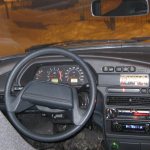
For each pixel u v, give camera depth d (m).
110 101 1.14
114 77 1.12
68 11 3.27
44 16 3.37
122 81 1.12
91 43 1.23
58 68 1.12
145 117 1.13
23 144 0.81
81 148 1.28
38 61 1.11
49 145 1.29
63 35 2.82
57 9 3.42
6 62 1.17
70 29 2.85
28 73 1.11
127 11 1.26
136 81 1.11
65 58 1.10
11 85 0.96
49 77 1.12
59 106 0.94
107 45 1.21
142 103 1.12
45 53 0.96
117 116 1.14
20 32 3.06
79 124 0.94
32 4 3.68
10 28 3.16
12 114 0.94
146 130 1.14
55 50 0.96
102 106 1.15
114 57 1.12
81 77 1.10
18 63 0.96
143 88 1.11
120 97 1.13
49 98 0.94
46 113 1.00
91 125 1.24
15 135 0.80
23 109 0.96
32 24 3.24
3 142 0.78
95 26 2.74
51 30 3.04
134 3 1.24
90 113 0.95
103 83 1.13
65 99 0.94
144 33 2.58
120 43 1.22
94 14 1.27
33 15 3.46
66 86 0.95
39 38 2.92
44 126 1.24
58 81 1.12
